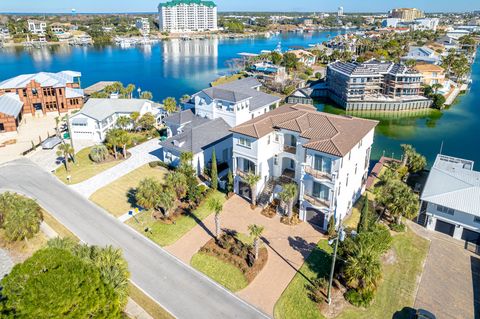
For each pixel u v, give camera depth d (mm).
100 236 42750
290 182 48812
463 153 80688
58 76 109562
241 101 64438
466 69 148625
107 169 61438
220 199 50812
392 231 43750
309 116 50094
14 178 58406
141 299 33156
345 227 43781
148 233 43219
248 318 31328
